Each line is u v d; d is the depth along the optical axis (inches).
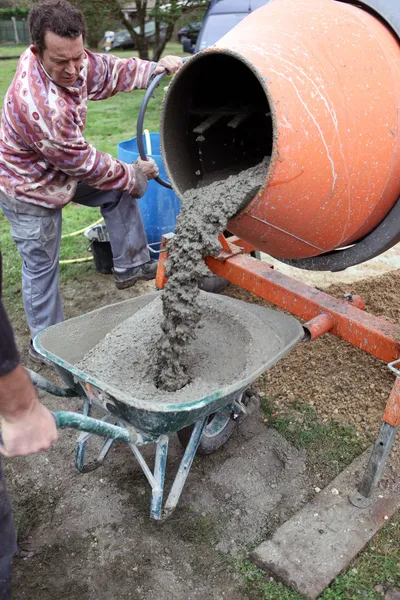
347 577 80.4
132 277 154.4
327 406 113.7
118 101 475.5
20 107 100.0
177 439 108.3
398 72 80.0
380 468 87.5
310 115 73.4
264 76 71.5
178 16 448.8
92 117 400.2
